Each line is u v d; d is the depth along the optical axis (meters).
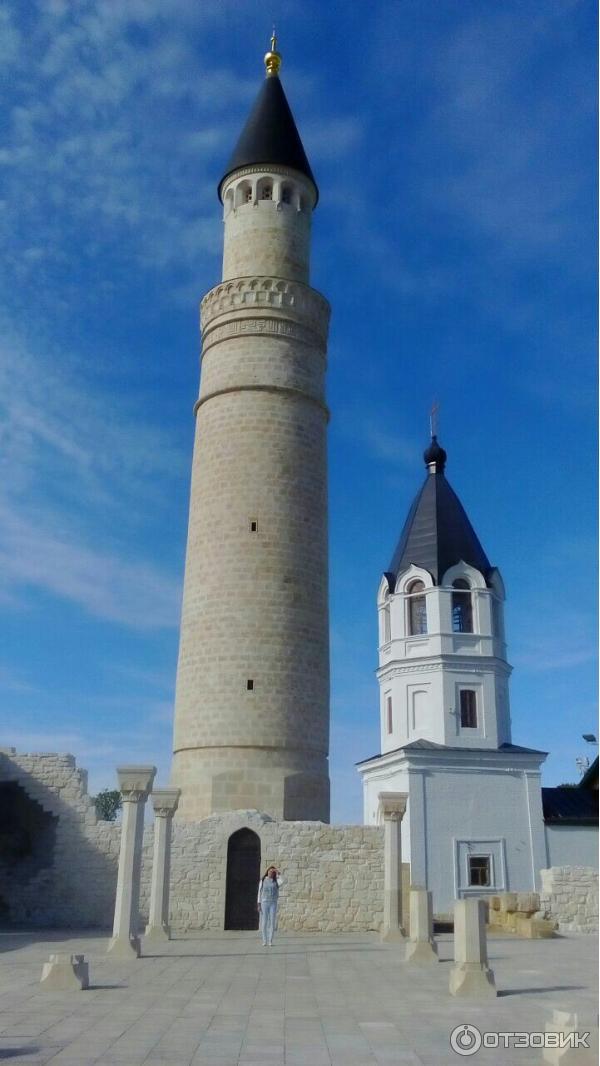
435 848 41.88
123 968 18.95
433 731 45.22
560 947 26.06
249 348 35.69
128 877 21.50
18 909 31.06
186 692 32.56
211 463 34.81
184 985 16.31
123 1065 9.78
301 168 39.12
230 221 39.00
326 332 38.31
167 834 26.78
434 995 15.16
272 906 24.52
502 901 33.16
